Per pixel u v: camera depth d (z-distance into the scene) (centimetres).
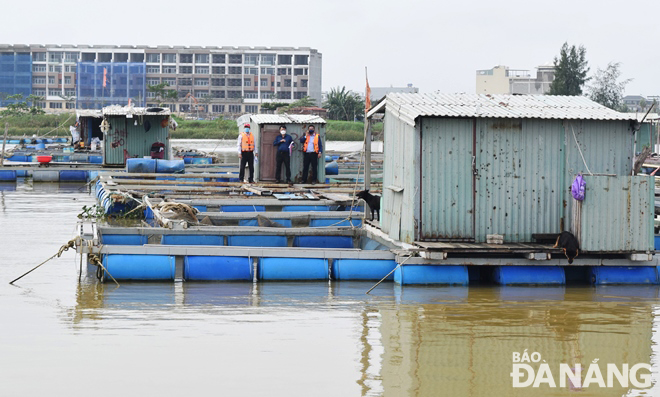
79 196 3173
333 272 1575
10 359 1020
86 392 909
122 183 2872
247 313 1278
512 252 1513
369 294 1442
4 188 3516
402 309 1323
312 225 2089
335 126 9500
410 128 1555
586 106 1645
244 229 1805
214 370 988
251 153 3000
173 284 1507
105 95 14000
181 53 14138
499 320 1255
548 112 1573
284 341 1118
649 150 1587
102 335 1131
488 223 1559
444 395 920
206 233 1780
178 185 2891
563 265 1545
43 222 2334
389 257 1584
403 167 1603
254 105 14125
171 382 944
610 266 1555
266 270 1551
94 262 1524
